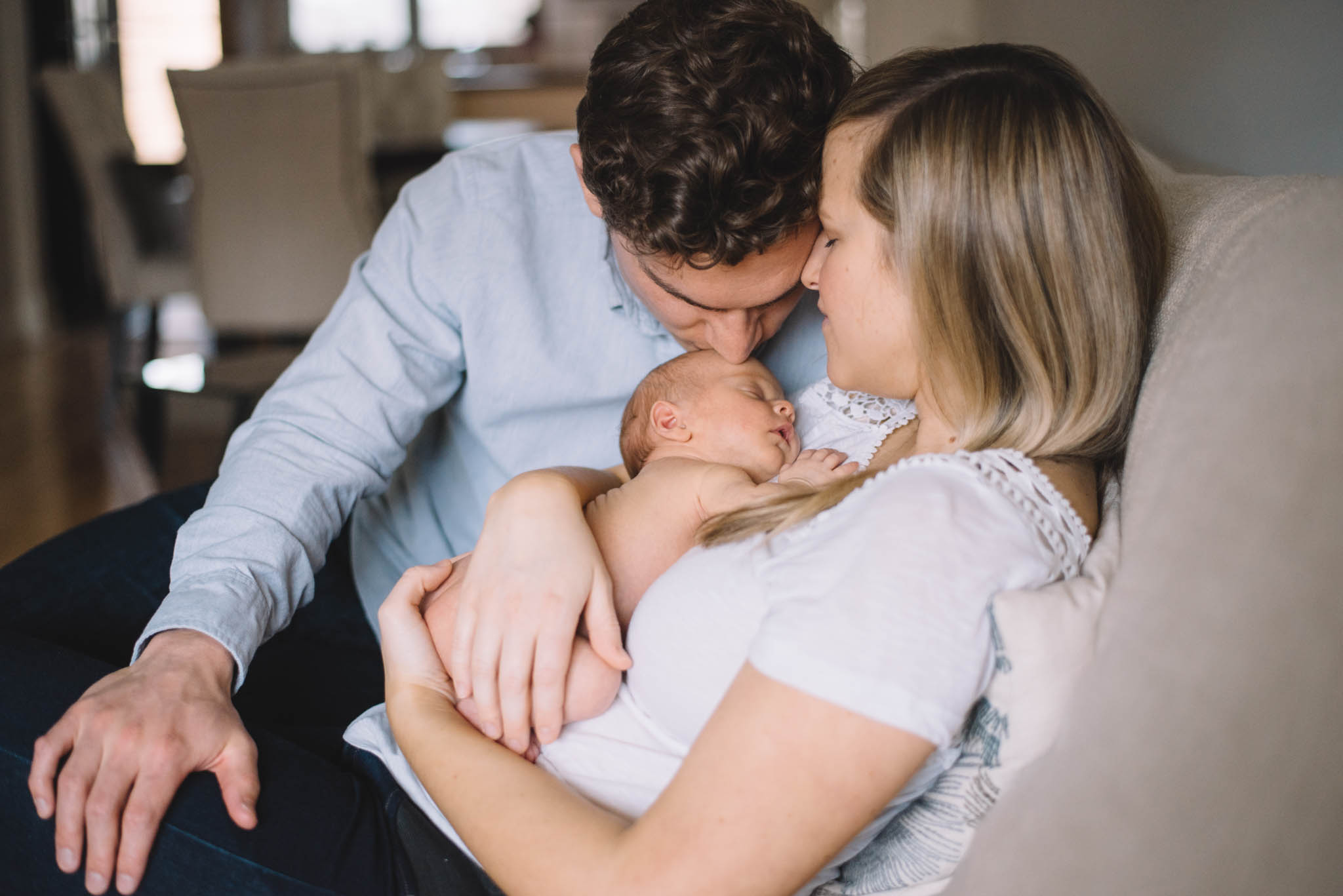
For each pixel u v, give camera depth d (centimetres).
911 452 103
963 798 81
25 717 89
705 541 89
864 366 94
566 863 75
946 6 315
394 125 524
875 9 375
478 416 136
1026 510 79
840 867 92
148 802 84
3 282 561
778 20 93
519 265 130
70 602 119
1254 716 77
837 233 93
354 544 146
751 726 71
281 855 86
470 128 605
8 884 89
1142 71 174
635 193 94
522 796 81
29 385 465
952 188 83
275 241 344
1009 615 73
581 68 752
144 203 386
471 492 143
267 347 425
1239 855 79
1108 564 81
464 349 132
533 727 90
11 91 561
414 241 130
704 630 83
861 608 71
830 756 70
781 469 115
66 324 600
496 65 756
